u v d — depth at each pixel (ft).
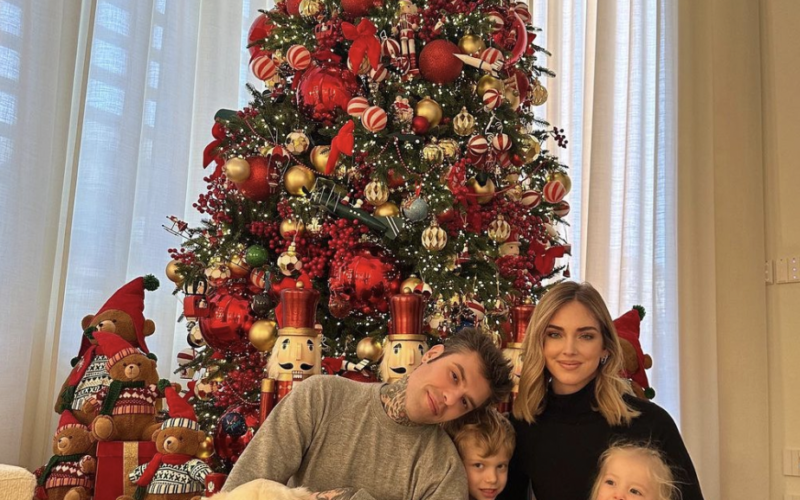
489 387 5.59
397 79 8.68
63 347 10.31
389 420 5.69
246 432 7.36
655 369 12.76
